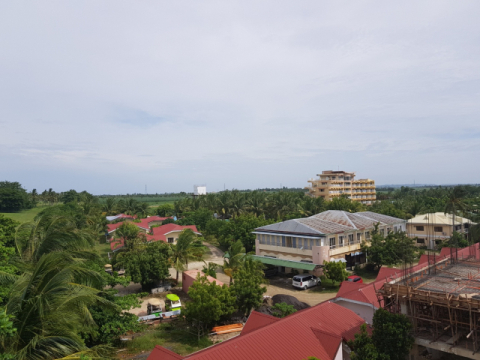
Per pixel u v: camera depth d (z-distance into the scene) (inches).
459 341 540.1
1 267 706.2
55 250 534.3
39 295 396.8
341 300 783.7
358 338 569.3
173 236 2208.4
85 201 4106.8
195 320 925.2
